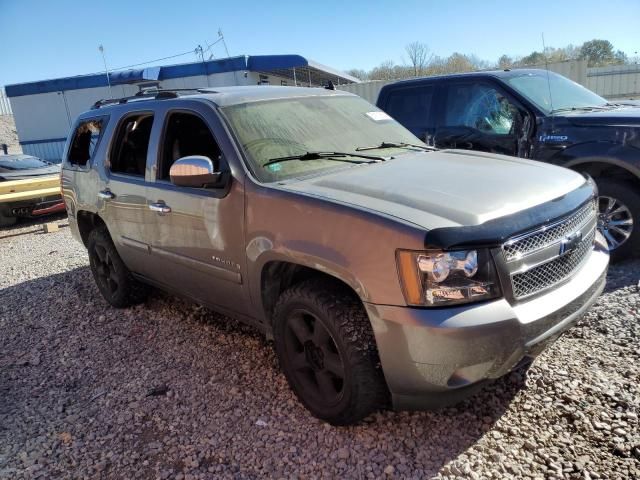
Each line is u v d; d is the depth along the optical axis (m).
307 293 2.91
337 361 2.88
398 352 2.53
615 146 4.98
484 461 2.65
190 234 3.71
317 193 2.94
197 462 2.85
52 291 6.09
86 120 5.30
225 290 3.61
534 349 2.61
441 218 2.53
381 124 4.26
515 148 5.66
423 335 2.42
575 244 2.84
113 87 23.89
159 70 21.78
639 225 5.00
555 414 2.93
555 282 2.74
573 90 6.26
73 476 2.84
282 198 3.02
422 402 2.63
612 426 2.79
